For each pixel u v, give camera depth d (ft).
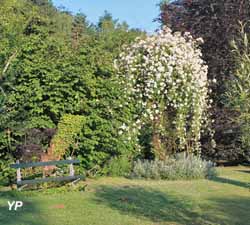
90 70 44.52
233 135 56.29
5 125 38.68
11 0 64.64
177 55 49.29
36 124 40.93
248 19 52.85
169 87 49.01
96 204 30.89
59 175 38.58
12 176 38.81
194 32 58.54
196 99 49.88
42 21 65.87
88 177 44.14
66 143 40.81
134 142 47.98
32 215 27.40
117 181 42.39
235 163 60.18
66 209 29.19
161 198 33.37
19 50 41.63
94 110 44.04
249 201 32.53
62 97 42.06
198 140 53.52
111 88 45.52
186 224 25.76
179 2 63.26
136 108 48.96
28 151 38.91
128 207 29.96
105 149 45.55
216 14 57.41
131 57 50.16
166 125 49.19
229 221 26.61
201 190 36.99
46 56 43.65
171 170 43.86
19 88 40.52
